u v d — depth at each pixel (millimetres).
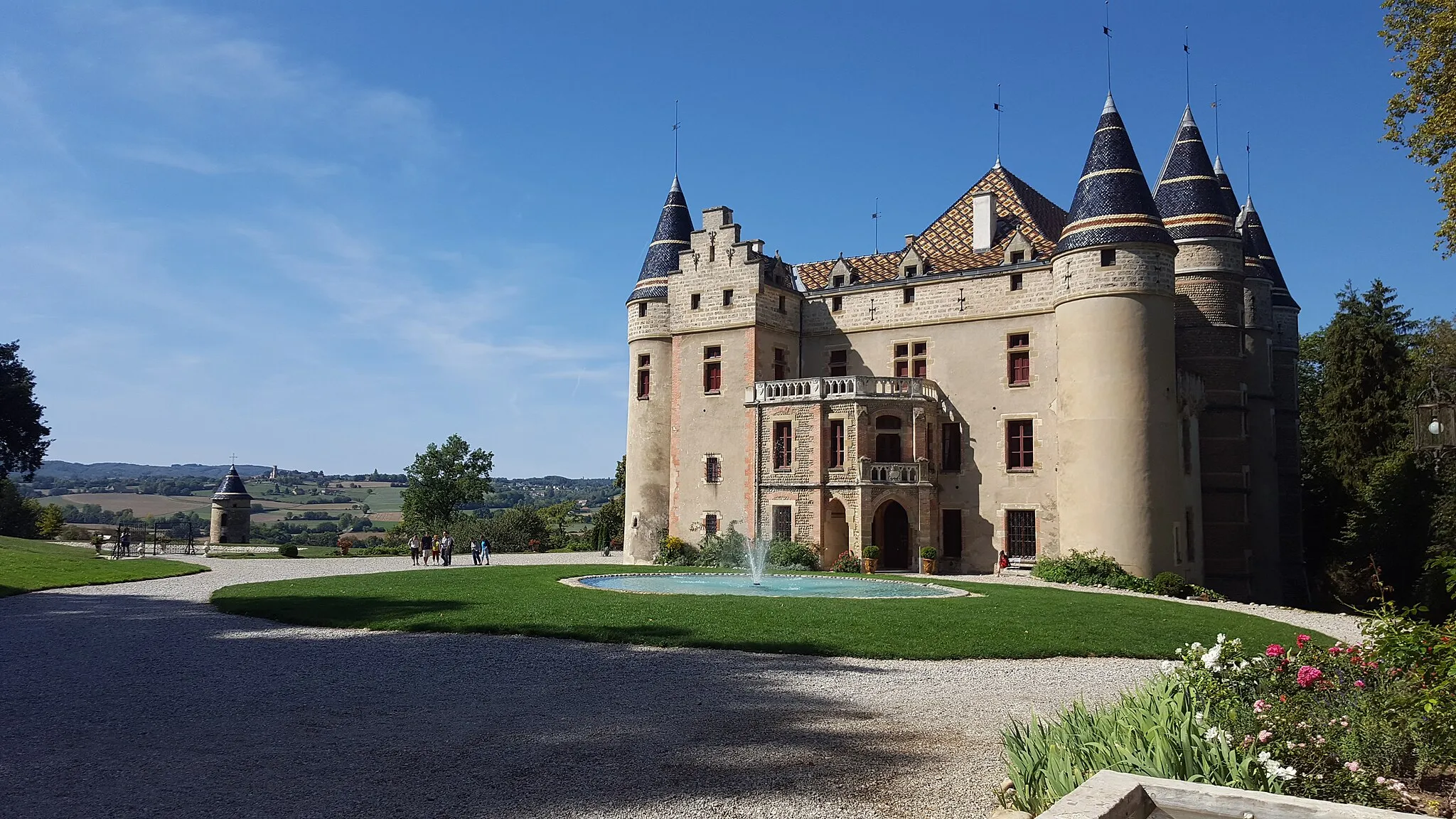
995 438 43562
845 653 18672
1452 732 8664
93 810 9148
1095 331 38781
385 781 10156
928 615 23469
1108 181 39594
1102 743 8781
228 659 17578
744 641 19438
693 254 49250
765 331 47281
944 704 14328
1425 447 33938
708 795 9758
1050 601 27656
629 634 20219
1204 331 42875
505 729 12430
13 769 10508
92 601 27031
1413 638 10547
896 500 42938
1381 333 53969
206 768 10609
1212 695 10273
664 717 13227
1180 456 38750
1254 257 47281
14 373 72125
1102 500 37969
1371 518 47219
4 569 34562
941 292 45688
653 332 50906
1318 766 8562
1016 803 9219
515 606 24469
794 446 44406
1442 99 23859
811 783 10180
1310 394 66125
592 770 10609
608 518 74250
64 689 14867
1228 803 6746
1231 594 41844
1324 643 22234
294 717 13047
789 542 43719
